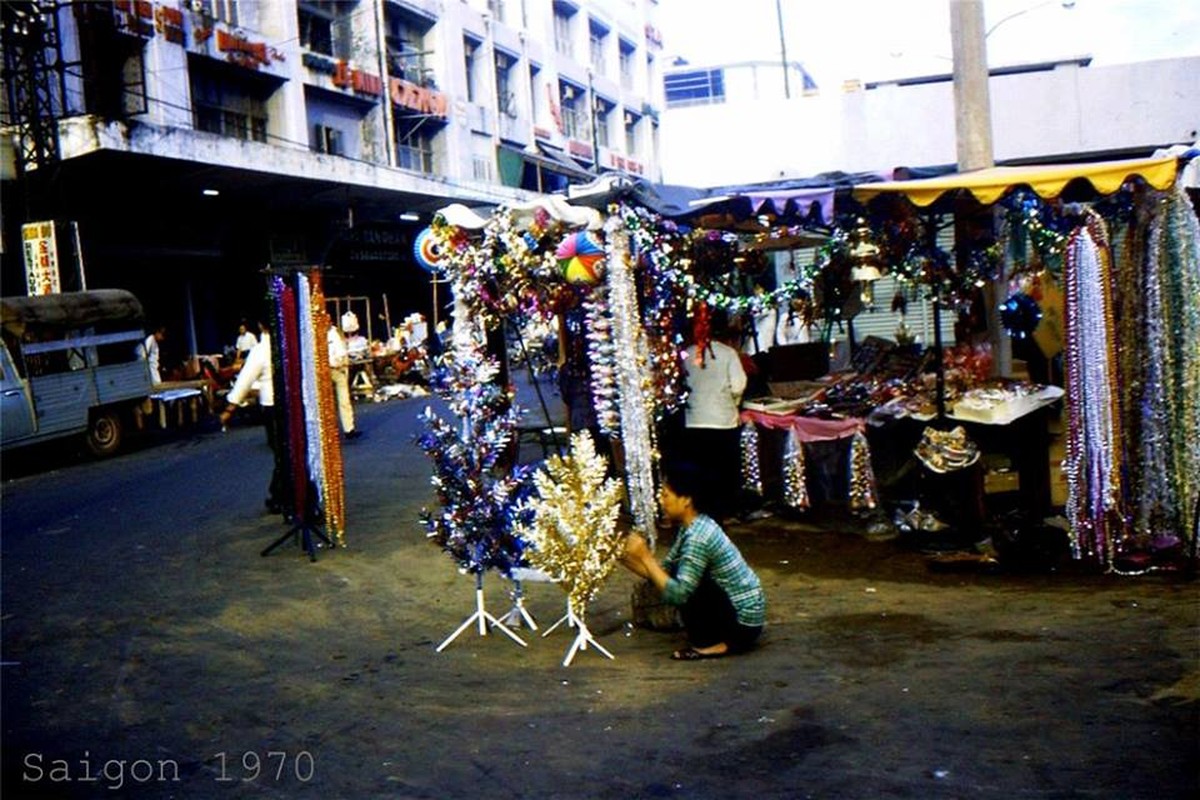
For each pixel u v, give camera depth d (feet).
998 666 17.19
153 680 18.84
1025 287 29.73
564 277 25.58
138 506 36.68
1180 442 23.95
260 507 34.78
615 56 175.32
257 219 85.76
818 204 25.22
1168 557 23.65
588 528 19.31
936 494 26.86
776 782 13.23
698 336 28.27
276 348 28.37
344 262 99.66
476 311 27.48
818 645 19.26
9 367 47.67
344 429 51.19
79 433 51.08
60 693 18.22
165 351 79.71
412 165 115.24
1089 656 17.40
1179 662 16.79
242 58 87.10
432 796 13.48
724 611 18.80
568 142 153.07
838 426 27.99
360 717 16.66
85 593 25.13
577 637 20.04
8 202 64.95
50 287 61.72
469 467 20.81
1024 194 26.58
